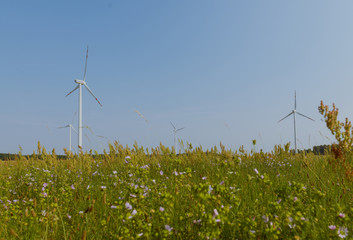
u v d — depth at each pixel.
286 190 3.35
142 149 9.91
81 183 6.54
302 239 2.63
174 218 3.25
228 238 2.81
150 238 2.86
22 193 6.01
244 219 2.98
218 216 2.69
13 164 10.13
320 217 3.17
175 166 7.50
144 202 3.70
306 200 3.72
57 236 3.42
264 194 3.91
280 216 2.85
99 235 3.30
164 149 9.54
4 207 4.43
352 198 4.15
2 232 3.30
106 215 3.81
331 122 6.23
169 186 4.89
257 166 8.27
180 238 2.91
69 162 9.27
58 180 6.93
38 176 7.43
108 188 5.38
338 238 2.58
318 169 6.61
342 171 5.96
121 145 10.17
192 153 9.26
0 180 7.42
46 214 3.69
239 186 4.78
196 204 3.27
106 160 9.72
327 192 4.34
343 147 6.12
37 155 9.86
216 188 3.25
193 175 6.32
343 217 2.79
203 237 2.56
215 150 9.60
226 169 6.20
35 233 3.31
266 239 2.73
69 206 4.57
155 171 7.42
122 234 3.03
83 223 3.59
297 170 7.15
